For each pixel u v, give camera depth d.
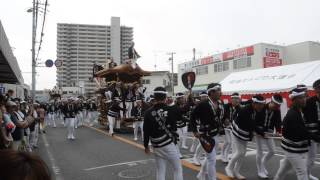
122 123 19.08
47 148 13.32
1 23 7.68
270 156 7.85
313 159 6.90
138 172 8.77
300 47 43.59
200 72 54.12
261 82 17.61
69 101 17.81
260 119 7.50
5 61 10.99
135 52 20.00
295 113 5.58
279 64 44.53
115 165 9.68
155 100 5.87
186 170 8.73
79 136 17.45
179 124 12.11
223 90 19.16
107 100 20.30
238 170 7.66
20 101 11.10
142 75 20.19
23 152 1.35
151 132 5.83
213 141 6.44
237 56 46.84
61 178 8.20
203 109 6.43
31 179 1.26
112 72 19.72
